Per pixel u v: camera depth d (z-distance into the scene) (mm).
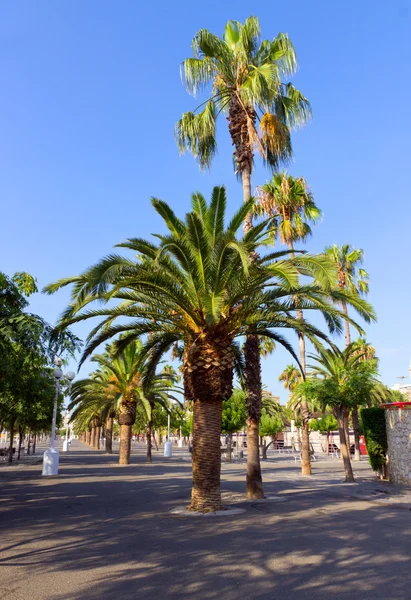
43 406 33656
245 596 5395
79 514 11484
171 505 13062
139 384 33688
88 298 11906
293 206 25891
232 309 12891
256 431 15367
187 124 18594
